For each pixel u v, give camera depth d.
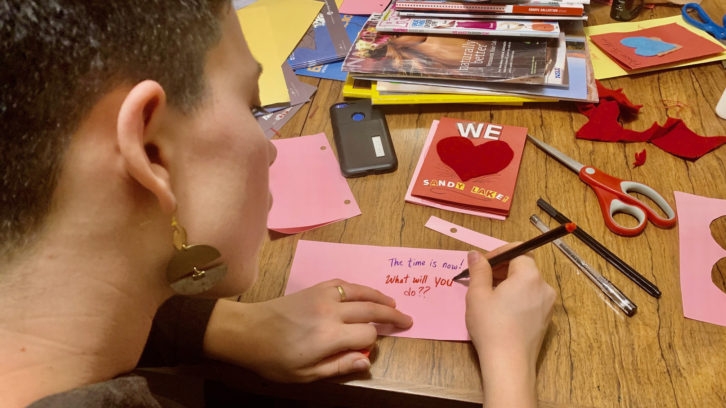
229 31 0.43
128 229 0.39
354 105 0.91
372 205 0.78
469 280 0.68
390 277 0.70
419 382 0.61
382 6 1.13
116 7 0.34
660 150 0.82
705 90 0.91
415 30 0.98
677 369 0.60
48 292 0.38
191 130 0.41
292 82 0.98
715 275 0.68
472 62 0.91
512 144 0.84
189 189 0.42
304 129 0.90
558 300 0.67
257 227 0.50
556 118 0.88
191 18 0.39
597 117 0.86
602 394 0.58
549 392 0.59
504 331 0.60
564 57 0.93
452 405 0.60
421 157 0.84
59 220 0.36
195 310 0.66
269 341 0.63
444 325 0.65
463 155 0.82
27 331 0.37
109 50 0.34
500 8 0.97
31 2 0.32
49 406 0.36
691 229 0.72
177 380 0.87
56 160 0.35
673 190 0.77
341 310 0.64
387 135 0.86
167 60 0.37
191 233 0.43
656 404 0.58
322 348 0.61
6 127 0.33
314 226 0.76
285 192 0.80
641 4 1.07
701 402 0.57
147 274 0.43
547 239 0.65
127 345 0.44
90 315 0.39
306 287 0.71
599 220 0.74
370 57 0.94
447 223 0.75
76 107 0.34
